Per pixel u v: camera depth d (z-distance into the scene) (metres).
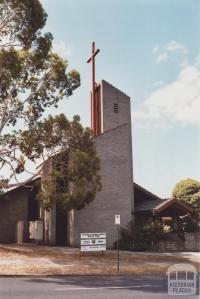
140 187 36.94
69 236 32.44
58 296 13.61
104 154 33.78
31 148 26.91
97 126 37.91
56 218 35.09
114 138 34.41
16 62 23.50
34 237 34.03
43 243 33.38
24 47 26.11
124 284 16.91
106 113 36.78
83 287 15.76
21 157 27.88
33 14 25.09
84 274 19.38
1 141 26.92
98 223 32.75
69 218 32.75
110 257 26.50
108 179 33.62
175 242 32.44
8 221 36.31
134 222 33.59
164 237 32.44
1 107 27.72
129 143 35.38
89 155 27.92
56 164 28.53
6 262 21.92
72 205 26.73
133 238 31.95
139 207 35.50
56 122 27.45
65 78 27.62
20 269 19.72
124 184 34.19
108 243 32.72
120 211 33.62
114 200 33.59
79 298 13.30
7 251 26.44
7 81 23.58
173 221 34.44
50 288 15.35
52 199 26.38
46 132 27.17
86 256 26.34
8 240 36.12
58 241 34.59
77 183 26.97
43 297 13.42
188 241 32.81
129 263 23.97
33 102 27.78
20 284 16.22
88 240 23.48
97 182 28.14
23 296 13.55
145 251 31.25
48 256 25.36
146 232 32.28
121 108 37.62
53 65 27.58
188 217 35.19
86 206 32.62
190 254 29.70
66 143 27.95
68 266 21.59
